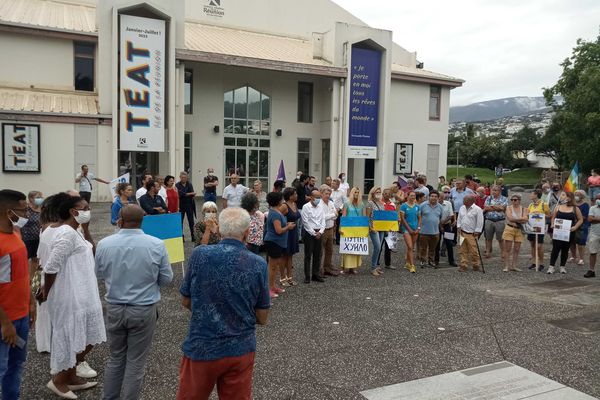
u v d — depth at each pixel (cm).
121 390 405
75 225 448
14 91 2009
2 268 373
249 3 2869
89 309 446
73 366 433
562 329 672
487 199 1225
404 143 2861
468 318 714
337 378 502
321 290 862
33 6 2331
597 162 3431
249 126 2580
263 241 832
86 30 2089
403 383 493
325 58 2616
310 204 909
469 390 481
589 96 3272
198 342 314
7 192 378
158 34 2022
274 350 574
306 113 2731
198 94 2423
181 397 321
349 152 2566
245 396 322
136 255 401
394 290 873
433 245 1091
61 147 1928
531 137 7088
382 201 1045
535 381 505
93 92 2153
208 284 318
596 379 512
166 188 1135
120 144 1986
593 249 1025
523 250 1375
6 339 374
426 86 2919
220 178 2505
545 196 1339
